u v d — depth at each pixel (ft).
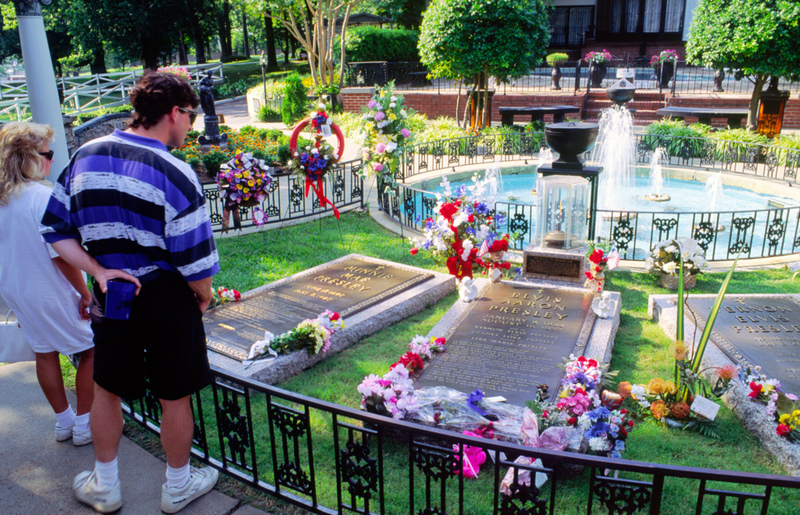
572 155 21.85
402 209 33.76
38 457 11.35
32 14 15.46
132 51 109.50
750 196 38.68
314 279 21.84
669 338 18.48
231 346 16.63
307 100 70.18
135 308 8.75
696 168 44.01
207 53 200.23
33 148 10.55
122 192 8.39
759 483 7.24
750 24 42.68
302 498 10.48
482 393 13.01
